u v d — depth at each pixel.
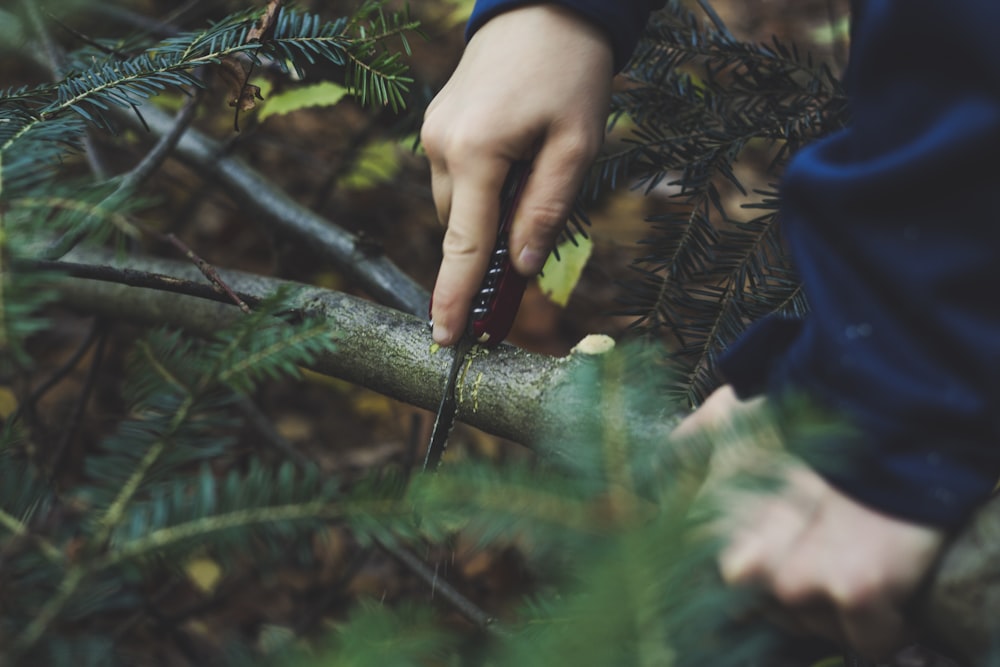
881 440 0.56
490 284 0.73
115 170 1.19
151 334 0.55
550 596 0.55
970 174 0.56
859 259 0.58
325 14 1.20
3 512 0.54
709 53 0.89
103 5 1.09
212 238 1.58
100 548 0.53
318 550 1.15
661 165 0.86
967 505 0.55
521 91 0.73
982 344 0.55
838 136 0.62
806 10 2.07
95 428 1.21
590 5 0.74
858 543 0.55
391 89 0.76
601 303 1.46
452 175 0.74
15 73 1.25
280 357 0.56
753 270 0.82
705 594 0.49
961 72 0.56
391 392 0.77
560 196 0.73
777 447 0.51
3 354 0.53
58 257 0.71
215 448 0.54
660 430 0.61
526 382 0.70
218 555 0.53
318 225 1.00
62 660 0.51
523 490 0.52
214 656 1.01
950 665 0.91
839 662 0.69
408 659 0.50
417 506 0.53
